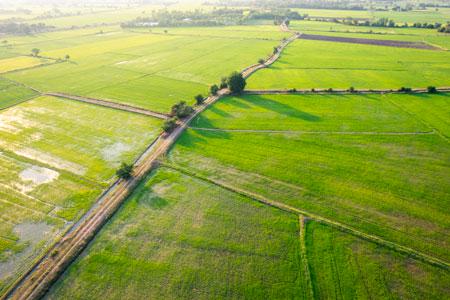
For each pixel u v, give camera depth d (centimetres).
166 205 3350
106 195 3538
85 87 7150
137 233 3000
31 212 3294
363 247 2823
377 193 3491
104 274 2603
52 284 2527
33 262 2731
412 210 3247
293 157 4172
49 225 3122
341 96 6250
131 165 3812
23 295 2438
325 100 6066
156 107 5919
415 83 6981
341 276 2572
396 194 3472
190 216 3197
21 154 4338
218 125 5084
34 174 3909
